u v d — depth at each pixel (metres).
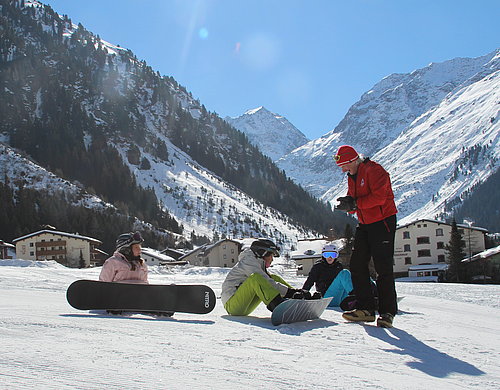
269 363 2.67
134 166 169.50
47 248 70.81
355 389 2.24
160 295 5.01
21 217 94.69
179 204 151.75
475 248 65.56
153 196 142.62
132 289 5.04
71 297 4.96
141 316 4.93
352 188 4.66
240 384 2.18
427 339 3.90
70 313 4.70
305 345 3.35
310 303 4.66
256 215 158.25
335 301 6.98
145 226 110.94
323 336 3.77
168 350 2.86
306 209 187.88
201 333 3.60
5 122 167.50
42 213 98.62
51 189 114.31
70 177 143.00
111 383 2.04
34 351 2.58
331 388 2.23
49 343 2.86
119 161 152.88
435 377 2.65
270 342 3.38
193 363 2.55
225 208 155.75
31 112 178.75
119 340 3.11
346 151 4.60
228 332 3.74
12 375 2.07
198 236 127.69
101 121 186.50
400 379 2.52
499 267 51.88
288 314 4.50
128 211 125.38
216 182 182.75
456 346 3.64
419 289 15.93
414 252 67.88
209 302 4.93
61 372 2.17
